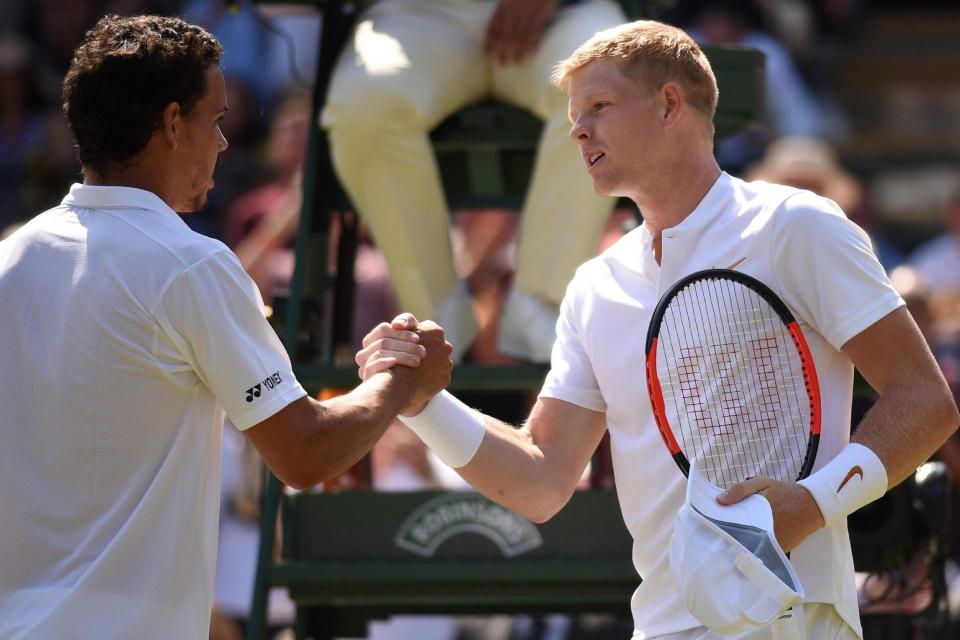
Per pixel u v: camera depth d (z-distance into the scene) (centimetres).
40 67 3272
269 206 2472
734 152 3172
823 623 1011
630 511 1077
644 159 1058
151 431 955
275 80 3159
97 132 995
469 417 1105
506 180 1587
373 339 1081
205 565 975
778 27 3516
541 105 1453
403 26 1483
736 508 966
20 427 959
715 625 941
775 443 1020
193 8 3278
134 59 988
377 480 2008
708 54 1418
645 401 1063
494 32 1466
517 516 1379
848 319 1001
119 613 933
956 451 1808
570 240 1434
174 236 974
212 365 966
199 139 1014
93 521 948
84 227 980
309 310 1530
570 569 1347
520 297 1452
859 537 1405
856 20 3800
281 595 2006
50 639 920
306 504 1401
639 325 1070
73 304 959
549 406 1130
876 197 3406
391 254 1479
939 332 2141
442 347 1091
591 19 1467
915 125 3697
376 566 1359
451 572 1354
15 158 3045
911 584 1486
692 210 1066
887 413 995
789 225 1022
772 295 1015
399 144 1448
